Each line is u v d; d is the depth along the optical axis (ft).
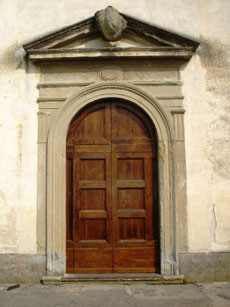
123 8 15.46
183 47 14.47
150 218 14.80
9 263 14.30
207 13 15.34
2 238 14.47
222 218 14.39
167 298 12.28
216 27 15.25
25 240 14.39
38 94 15.02
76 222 14.83
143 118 15.17
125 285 13.75
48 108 14.90
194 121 14.75
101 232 14.87
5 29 15.44
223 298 12.26
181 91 14.88
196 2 15.39
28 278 14.21
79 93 14.82
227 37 15.19
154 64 15.06
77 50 14.55
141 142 15.12
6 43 15.40
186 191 14.44
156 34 14.74
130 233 14.83
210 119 14.78
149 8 15.44
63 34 14.69
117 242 14.74
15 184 14.65
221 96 14.89
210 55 15.08
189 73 14.99
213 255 14.20
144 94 14.79
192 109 14.80
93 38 15.16
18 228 14.47
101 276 14.17
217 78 14.96
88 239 14.82
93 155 15.12
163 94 14.88
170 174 14.47
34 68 15.17
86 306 11.60
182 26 15.30
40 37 15.38
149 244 14.67
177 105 14.80
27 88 15.07
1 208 14.60
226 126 14.75
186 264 14.14
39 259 14.25
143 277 13.99
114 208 14.87
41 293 12.90
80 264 14.65
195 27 15.26
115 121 15.25
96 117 15.31
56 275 14.10
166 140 14.64
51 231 14.28
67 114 14.80
